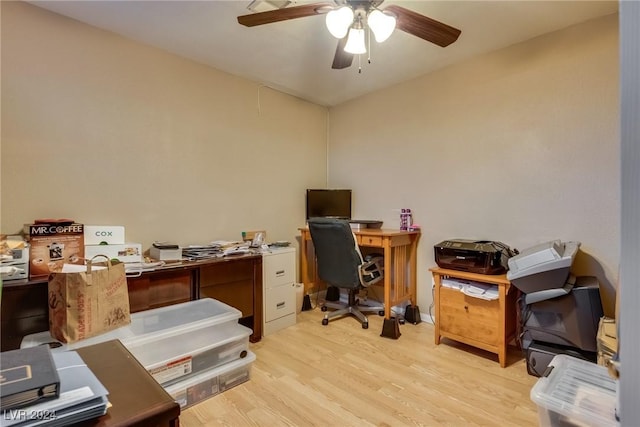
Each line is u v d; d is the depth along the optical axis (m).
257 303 2.61
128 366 0.79
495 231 2.58
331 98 3.62
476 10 2.00
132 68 2.36
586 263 2.17
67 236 1.87
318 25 2.16
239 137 3.03
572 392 1.22
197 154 2.73
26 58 1.93
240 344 2.00
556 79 2.27
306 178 3.66
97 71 2.20
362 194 3.57
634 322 0.45
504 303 2.14
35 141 1.97
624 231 0.46
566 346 1.96
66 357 0.78
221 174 2.90
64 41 2.06
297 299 3.23
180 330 1.81
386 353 2.37
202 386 1.80
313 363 2.22
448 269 2.45
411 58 2.66
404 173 3.18
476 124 2.67
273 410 1.72
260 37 2.32
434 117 2.93
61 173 2.07
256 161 3.18
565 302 1.91
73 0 1.90
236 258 2.49
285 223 3.46
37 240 1.77
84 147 2.15
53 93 2.03
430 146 2.97
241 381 1.97
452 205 2.83
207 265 2.33
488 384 1.95
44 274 1.78
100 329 1.64
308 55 2.60
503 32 2.27
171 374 1.70
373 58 2.66
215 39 2.35
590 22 2.12
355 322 3.00
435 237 2.96
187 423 1.61
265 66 2.80
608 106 2.07
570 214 2.23
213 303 2.20
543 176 2.34
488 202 2.62
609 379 1.28
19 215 1.93
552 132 2.29
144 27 2.19
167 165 2.55
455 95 2.79
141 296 2.03
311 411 1.71
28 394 0.58
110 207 2.27
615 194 2.06
